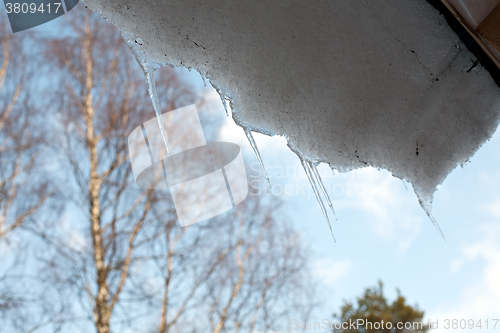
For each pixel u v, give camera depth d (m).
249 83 0.54
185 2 0.49
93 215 3.96
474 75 0.62
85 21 4.98
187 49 0.51
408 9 0.58
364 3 0.56
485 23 0.52
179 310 4.20
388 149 0.62
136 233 4.19
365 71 0.58
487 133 0.65
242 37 0.52
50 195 4.35
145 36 0.49
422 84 0.61
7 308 3.62
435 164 0.65
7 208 4.00
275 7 0.52
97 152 4.55
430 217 0.66
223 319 4.31
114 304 3.79
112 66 4.94
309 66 0.55
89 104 4.57
